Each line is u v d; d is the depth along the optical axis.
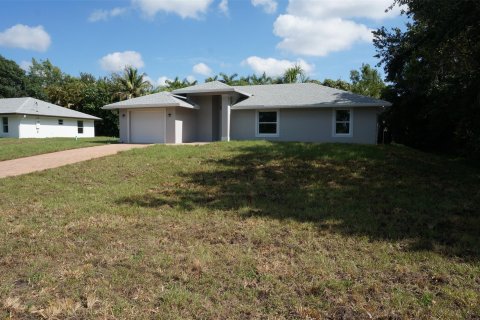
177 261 4.54
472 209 7.03
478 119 12.67
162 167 11.12
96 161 12.16
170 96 19.80
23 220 6.32
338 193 8.24
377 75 40.81
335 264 4.45
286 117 18.95
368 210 6.91
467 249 4.93
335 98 18.66
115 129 38.25
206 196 8.10
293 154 12.61
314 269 4.29
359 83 40.69
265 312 3.43
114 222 6.17
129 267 4.36
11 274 4.18
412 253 4.78
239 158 12.21
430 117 16.89
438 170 10.96
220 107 21.09
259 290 3.81
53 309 3.38
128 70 43.69
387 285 3.92
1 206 7.29
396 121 19.50
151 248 4.98
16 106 29.58
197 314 3.39
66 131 33.03
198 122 21.25
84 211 6.89
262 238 5.39
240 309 3.47
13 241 5.27
